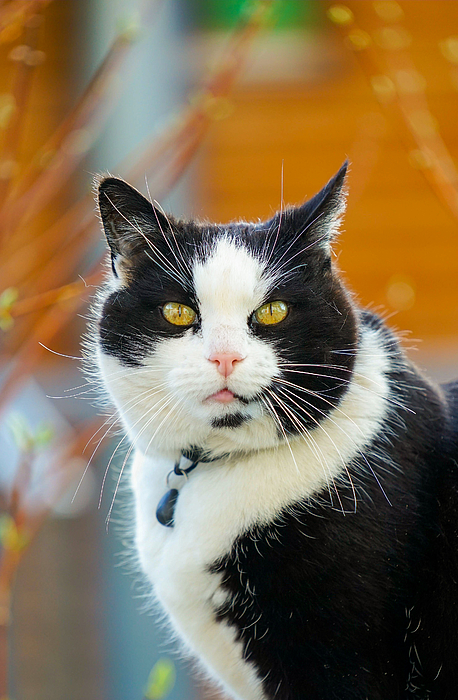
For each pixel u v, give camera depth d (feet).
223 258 2.85
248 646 2.83
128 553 3.34
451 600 2.82
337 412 2.85
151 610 3.43
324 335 2.84
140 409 2.87
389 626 2.78
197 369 2.79
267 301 2.84
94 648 3.68
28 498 3.16
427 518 2.82
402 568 2.79
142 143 3.54
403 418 2.87
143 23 3.50
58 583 3.67
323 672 2.79
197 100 3.17
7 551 2.99
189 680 3.64
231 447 2.86
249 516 2.82
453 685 2.83
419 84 3.82
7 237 3.03
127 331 2.87
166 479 2.93
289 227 2.91
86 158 3.75
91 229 3.27
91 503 3.67
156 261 2.89
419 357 4.73
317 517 2.79
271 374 2.80
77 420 3.92
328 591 2.77
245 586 2.81
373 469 2.81
